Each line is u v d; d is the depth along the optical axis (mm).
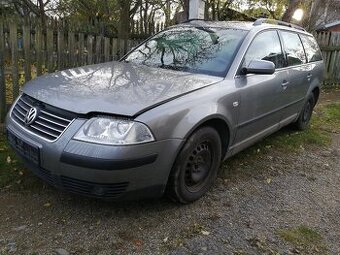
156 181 3023
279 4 13883
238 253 2906
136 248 2867
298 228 3336
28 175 3811
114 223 3143
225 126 3678
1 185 3607
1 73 4953
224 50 4055
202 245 2963
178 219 3270
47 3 10578
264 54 4434
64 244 2854
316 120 7062
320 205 3801
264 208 3617
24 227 3020
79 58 5668
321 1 12398
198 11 6789
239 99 3771
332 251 3072
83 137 2785
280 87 4637
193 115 3176
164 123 2945
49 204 3352
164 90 3227
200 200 3613
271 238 3146
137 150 2795
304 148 5426
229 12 12211
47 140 2906
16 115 3357
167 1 10695
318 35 10383
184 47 4246
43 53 5223
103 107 2869
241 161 4676
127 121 2824
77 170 2797
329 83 10961
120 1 9234
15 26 4859
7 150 4383
